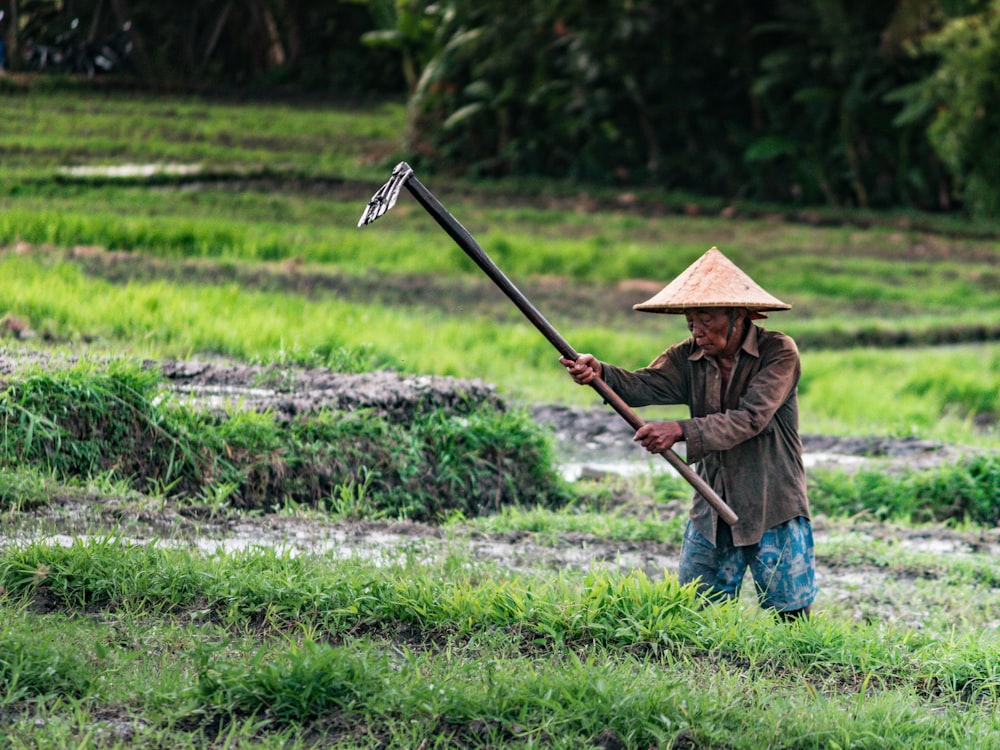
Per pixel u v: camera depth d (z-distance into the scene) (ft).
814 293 223.30
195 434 84.53
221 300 141.90
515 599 55.06
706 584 59.06
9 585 55.26
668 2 318.45
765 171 325.21
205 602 55.93
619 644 53.47
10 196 210.59
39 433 78.48
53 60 321.32
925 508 101.45
